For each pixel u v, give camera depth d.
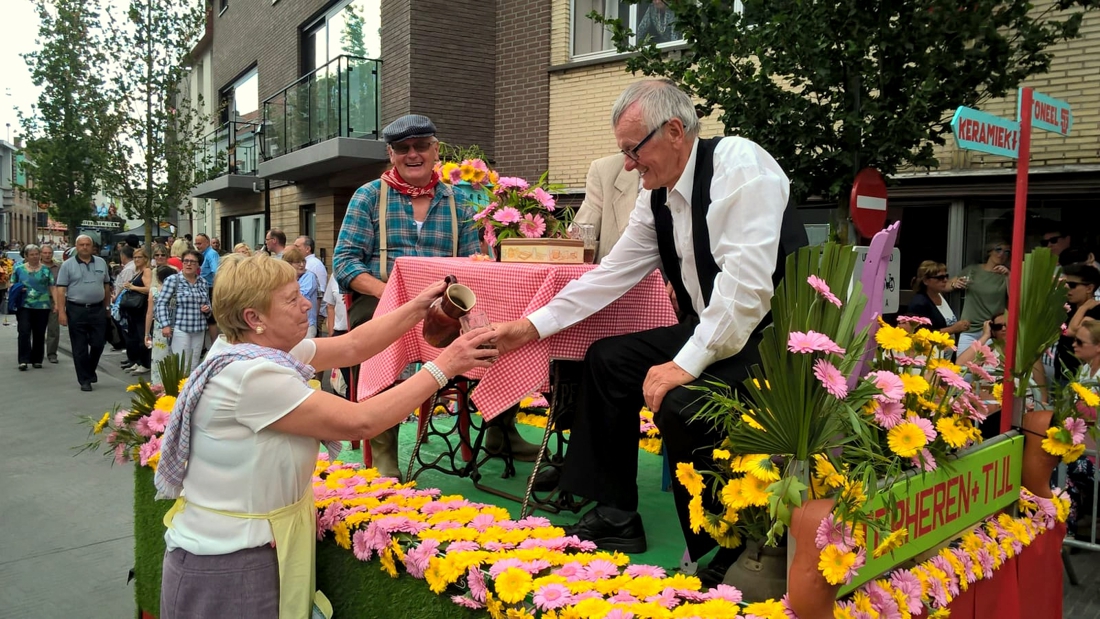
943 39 4.15
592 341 2.50
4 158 58.59
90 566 4.22
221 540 1.90
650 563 2.21
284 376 1.89
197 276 8.18
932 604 1.79
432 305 2.39
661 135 2.17
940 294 5.96
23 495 5.37
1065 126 2.72
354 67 11.22
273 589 1.95
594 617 1.53
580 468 2.27
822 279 1.68
